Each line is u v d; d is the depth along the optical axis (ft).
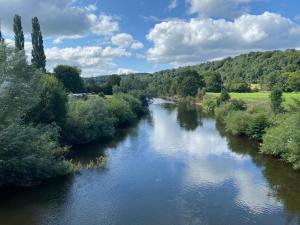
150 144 169.17
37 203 92.63
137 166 128.16
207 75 554.46
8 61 106.73
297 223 81.00
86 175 116.67
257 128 171.42
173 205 91.50
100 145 166.40
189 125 239.30
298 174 117.60
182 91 487.61
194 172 120.57
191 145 166.71
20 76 110.01
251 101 269.23
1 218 83.51
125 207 90.43
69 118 161.89
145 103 350.23
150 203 92.84
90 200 94.99
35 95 113.91
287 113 157.38
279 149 132.77
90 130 172.04
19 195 98.17
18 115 108.27
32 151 107.76
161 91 586.04
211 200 94.79
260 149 147.43
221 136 191.72
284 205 91.35
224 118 241.96
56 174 114.21
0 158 97.25
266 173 119.14
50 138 131.34
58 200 94.73
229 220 82.53
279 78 389.60
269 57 565.12
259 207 90.27
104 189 103.40
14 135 100.32
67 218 83.92
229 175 116.98
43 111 146.72
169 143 171.73
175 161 135.44
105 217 84.48
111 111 224.33
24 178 104.37
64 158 134.21
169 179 112.78
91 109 179.22
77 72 344.69
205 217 84.23
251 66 554.87
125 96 287.07
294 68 427.74
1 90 101.91
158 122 256.73
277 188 103.86
